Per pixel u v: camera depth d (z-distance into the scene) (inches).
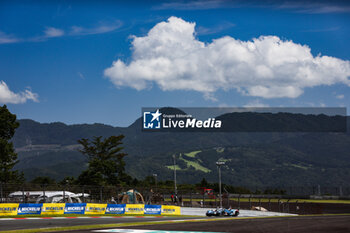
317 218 1569.9
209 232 932.6
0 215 1254.9
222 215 1979.6
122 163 4156.0
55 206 1413.6
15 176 2797.7
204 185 5472.4
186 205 2677.2
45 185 1577.3
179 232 925.8
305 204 3585.1
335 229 1071.6
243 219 1502.2
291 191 5142.7
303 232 990.4
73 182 3700.8
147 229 982.4
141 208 1715.1
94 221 1213.1
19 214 1310.3
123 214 1627.7
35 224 1053.8
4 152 2760.8
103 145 4178.2
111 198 1845.5
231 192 5315.0
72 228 962.1
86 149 4163.4
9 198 1437.0
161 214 1800.0
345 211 3102.9
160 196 2314.2
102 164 3900.1
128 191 1989.4
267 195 4463.6
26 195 1537.9
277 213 2600.9
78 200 1798.7
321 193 4862.2
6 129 2864.2
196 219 1475.1
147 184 5064.0
